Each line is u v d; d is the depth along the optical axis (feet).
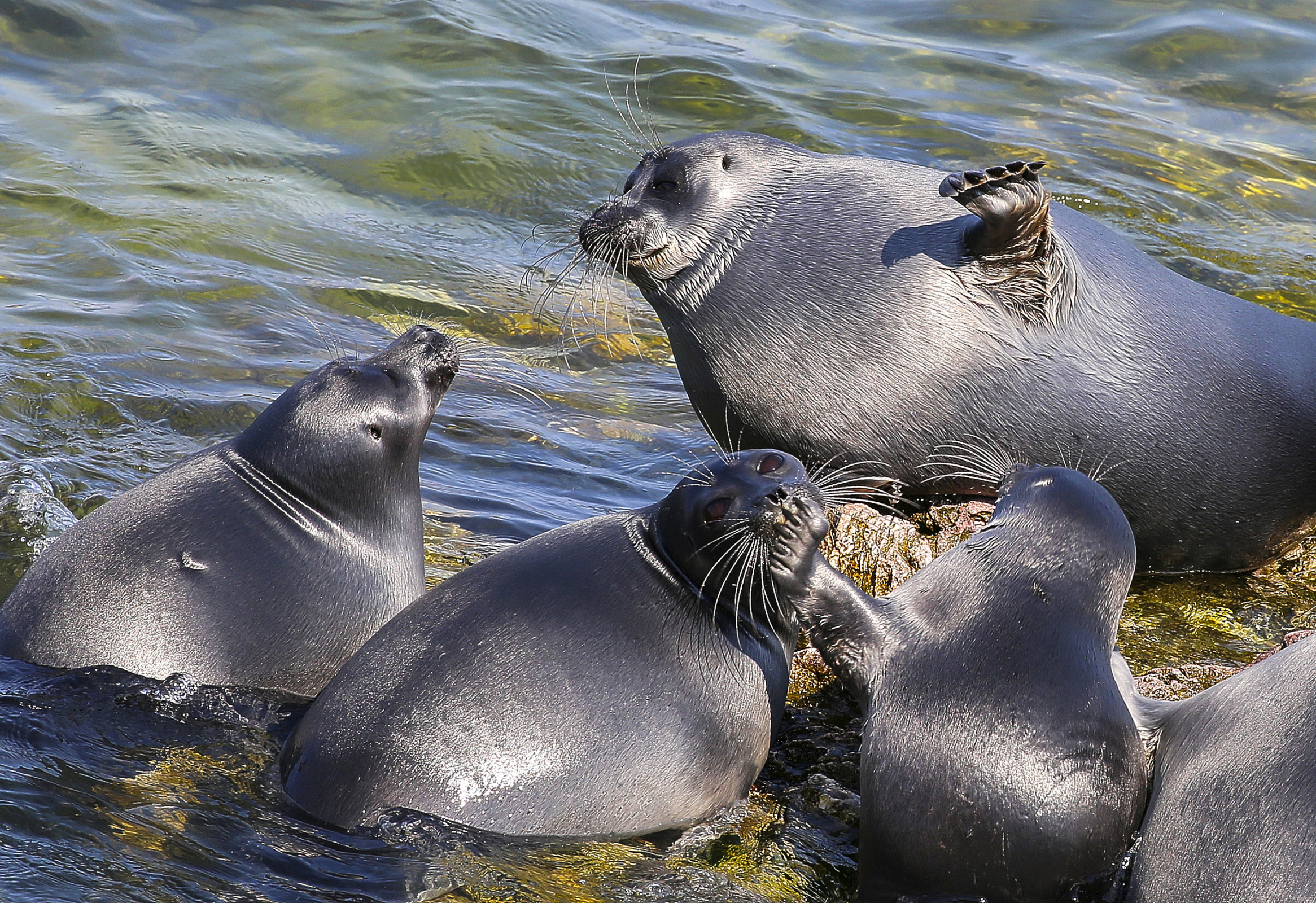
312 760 66.18
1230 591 96.27
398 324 132.36
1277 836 58.08
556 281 109.81
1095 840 62.64
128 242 139.03
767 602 72.13
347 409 79.87
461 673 66.18
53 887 57.77
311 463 79.00
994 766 63.16
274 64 173.27
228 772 68.28
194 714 72.49
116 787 66.03
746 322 93.97
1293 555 100.63
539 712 65.57
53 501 96.99
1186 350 93.56
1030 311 90.38
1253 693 64.13
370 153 159.94
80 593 74.79
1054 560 69.00
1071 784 62.75
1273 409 94.79
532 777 64.90
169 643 74.02
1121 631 89.10
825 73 178.40
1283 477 96.07
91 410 110.93
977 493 94.89
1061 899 62.75
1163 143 165.07
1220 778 61.46
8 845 60.34
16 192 144.36
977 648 66.90
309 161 157.69
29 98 161.99
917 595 70.28
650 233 93.45
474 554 95.55
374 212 151.12
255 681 75.51
